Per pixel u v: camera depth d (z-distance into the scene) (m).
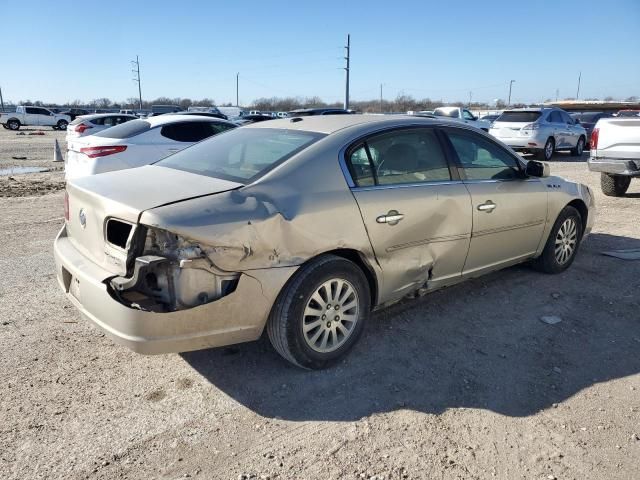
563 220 5.19
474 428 2.91
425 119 4.13
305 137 3.63
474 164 4.33
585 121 22.17
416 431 2.87
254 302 3.04
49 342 3.77
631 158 9.07
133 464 2.59
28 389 3.18
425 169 3.96
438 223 3.92
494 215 4.36
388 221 3.57
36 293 4.64
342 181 3.44
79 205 3.39
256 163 3.44
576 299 4.72
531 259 5.18
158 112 38.56
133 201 2.96
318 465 2.60
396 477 2.53
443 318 4.28
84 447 2.70
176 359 3.58
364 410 3.05
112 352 3.66
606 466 2.63
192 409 3.04
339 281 3.39
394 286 3.77
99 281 2.98
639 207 9.09
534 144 17.08
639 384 3.38
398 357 3.65
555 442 2.80
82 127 16.58
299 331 3.25
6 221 7.32
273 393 3.21
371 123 3.81
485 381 3.38
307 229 3.18
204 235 2.82
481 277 5.21
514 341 3.92
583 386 3.35
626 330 4.14
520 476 2.55
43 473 2.51
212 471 2.56
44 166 15.19
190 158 3.92
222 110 41.97
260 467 2.59
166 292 2.86
